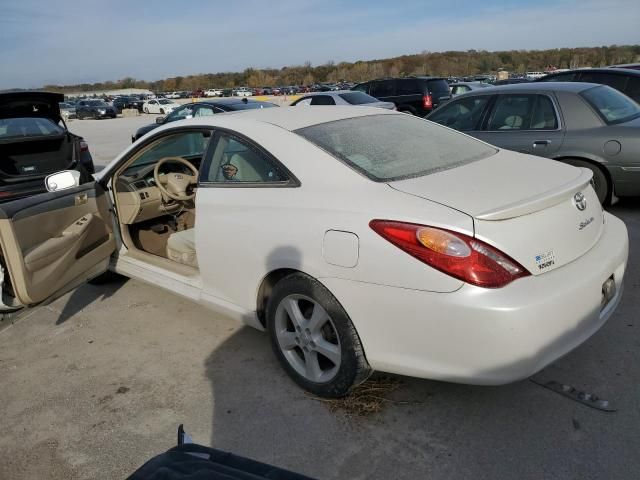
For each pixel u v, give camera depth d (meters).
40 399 2.87
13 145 6.68
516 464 2.17
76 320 3.77
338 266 2.30
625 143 4.89
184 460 1.37
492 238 2.03
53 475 2.32
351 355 2.38
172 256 3.63
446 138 3.11
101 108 35.62
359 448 2.32
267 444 2.38
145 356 3.22
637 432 2.29
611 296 2.45
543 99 5.37
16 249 2.86
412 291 2.10
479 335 2.00
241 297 2.88
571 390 2.59
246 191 2.75
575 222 2.30
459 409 2.52
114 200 3.87
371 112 3.29
